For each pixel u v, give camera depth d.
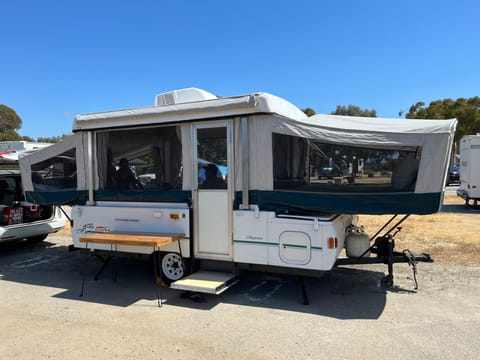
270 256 4.37
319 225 4.11
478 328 3.61
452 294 4.54
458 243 7.05
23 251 7.42
